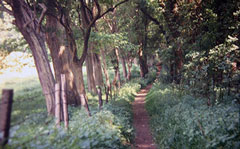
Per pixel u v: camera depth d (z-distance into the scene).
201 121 6.60
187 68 12.18
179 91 13.55
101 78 25.75
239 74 8.71
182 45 15.42
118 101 14.95
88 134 5.59
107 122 7.97
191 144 6.36
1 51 10.63
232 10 11.06
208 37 11.34
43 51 10.06
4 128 3.46
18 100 4.25
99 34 14.39
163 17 18.64
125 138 8.66
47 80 9.73
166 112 10.55
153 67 42.34
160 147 8.16
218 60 9.19
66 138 4.92
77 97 13.69
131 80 32.12
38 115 4.88
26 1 11.46
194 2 13.14
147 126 12.06
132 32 27.92
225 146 5.10
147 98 20.08
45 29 12.92
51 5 11.23
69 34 11.62
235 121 5.37
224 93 9.15
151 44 32.41
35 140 3.93
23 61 11.35
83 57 12.14
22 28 9.77
